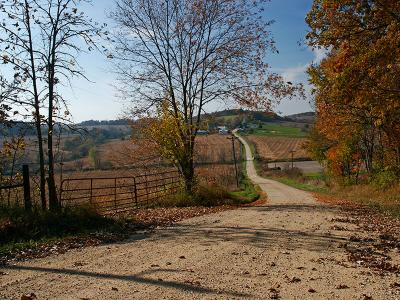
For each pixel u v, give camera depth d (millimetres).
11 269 7777
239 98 25391
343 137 36156
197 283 6828
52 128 14656
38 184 14789
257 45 25031
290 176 70375
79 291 6367
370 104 18297
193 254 9094
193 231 12578
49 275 7320
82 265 8078
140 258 8695
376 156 35500
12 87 14195
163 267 7910
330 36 18094
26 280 6984
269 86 25297
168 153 24234
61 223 12242
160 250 9555
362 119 30359
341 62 18094
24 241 10406
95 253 9227
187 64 25172
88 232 12000
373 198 27188
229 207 21641
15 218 11531
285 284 6906
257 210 19875
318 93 28312
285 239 11086
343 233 12273
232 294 6305
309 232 12359
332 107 29906
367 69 16906
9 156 15180
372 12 16875
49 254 9109
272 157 99375
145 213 17531
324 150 46719
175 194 23047
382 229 13391
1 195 13539
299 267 8023
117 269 7754
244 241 10734
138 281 6926
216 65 24734
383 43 16078
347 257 8961
